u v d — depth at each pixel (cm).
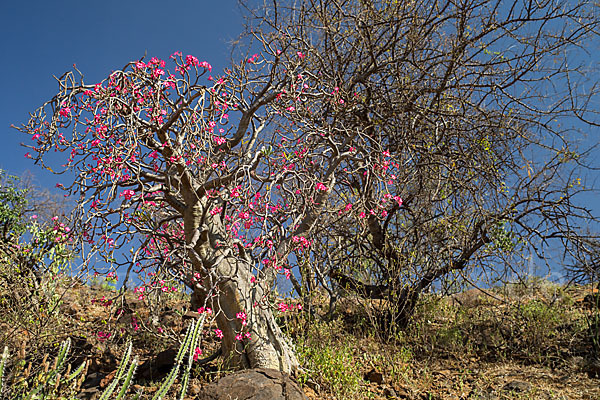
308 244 585
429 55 768
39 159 455
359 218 632
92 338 608
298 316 669
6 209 966
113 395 450
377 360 601
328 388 500
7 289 585
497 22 691
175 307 786
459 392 506
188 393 461
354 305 797
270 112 585
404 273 712
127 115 482
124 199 488
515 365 593
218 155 535
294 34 735
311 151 631
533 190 696
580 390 494
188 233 529
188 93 494
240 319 509
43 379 314
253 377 429
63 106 460
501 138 716
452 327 710
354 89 746
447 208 735
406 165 721
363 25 695
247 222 563
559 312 714
